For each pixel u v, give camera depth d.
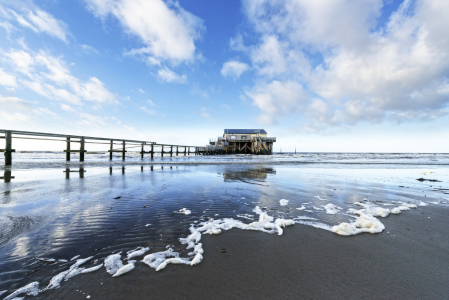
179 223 3.20
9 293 1.60
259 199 4.82
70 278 1.80
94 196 4.79
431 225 3.19
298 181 7.66
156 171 10.30
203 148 43.50
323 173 10.48
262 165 15.86
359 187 6.52
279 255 2.24
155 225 3.10
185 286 1.73
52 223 3.07
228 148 58.25
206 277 1.85
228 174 9.54
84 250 2.30
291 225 3.15
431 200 4.88
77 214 3.52
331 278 1.84
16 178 7.25
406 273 1.92
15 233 2.68
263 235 2.77
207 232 2.84
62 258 2.12
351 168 13.83
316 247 2.43
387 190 6.06
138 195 5.00
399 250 2.37
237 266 2.02
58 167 11.24
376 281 1.80
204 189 5.89
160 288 1.70
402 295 1.63
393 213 3.80
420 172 11.45
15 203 4.09
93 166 12.20
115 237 2.65
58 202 4.21
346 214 3.73
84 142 14.92
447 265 2.06
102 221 3.21
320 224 3.21
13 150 10.83
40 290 1.64
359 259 2.16
